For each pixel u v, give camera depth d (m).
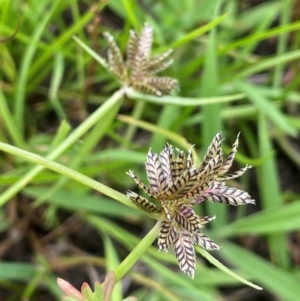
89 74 0.17
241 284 0.16
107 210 0.16
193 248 0.08
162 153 0.08
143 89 0.13
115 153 0.16
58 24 0.18
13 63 0.17
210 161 0.08
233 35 0.19
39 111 0.18
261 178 0.17
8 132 0.17
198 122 0.18
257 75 0.20
